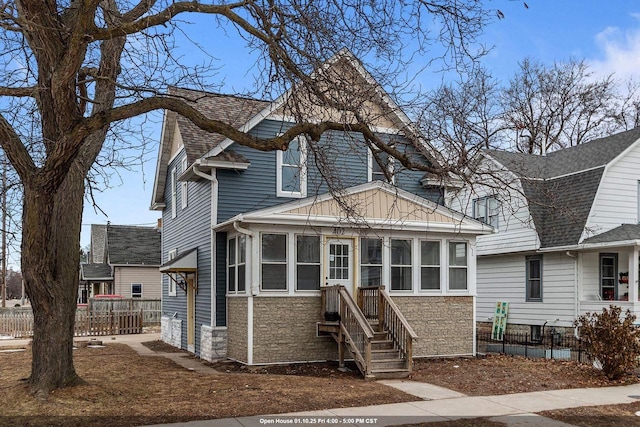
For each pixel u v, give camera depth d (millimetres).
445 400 10516
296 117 10438
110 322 25797
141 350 19031
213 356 15750
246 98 9875
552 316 20406
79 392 9930
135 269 37969
